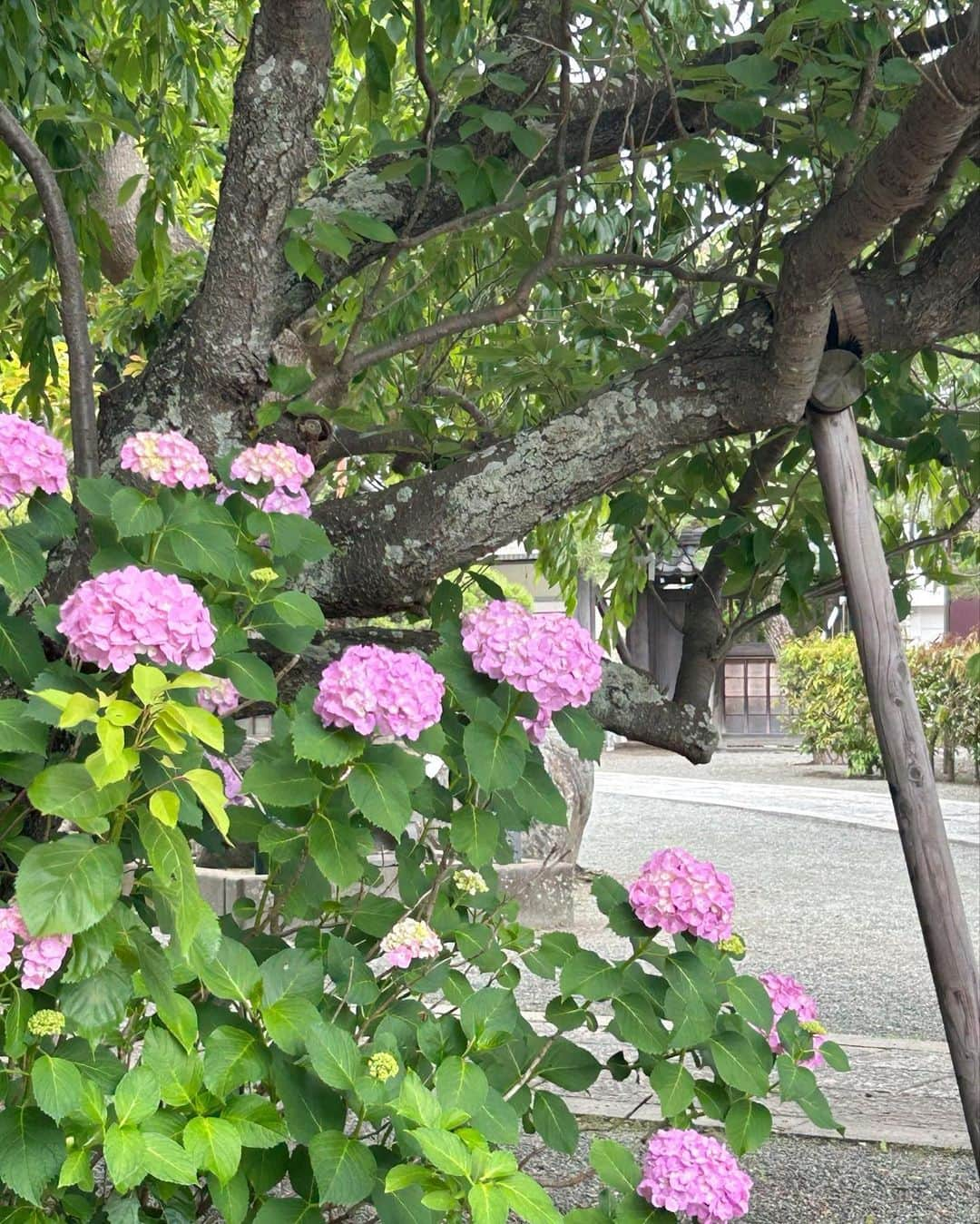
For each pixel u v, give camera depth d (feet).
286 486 7.04
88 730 5.75
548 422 8.23
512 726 6.51
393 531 8.22
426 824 7.62
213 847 7.29
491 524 8.17
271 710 8.39
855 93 8.38
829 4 6.95
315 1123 5.93
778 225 10.49
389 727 6.00
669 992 6.73
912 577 11.43
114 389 8.86
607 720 9.31
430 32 10.03
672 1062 6.97
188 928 5.13
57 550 8.42
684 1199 6.41
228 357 8.31
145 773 5.46
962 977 8.13
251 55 7.99
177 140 14.30
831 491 8.61
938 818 8.38
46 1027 5.12
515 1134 5.97
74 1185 6.12
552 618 6.75
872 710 8.60
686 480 11.56
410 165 8.13
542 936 7.39
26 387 10.88
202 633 5.65
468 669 6.88
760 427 8.26
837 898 24.89
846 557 8.64
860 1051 14.29
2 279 12.42
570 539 15.42
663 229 12.21
